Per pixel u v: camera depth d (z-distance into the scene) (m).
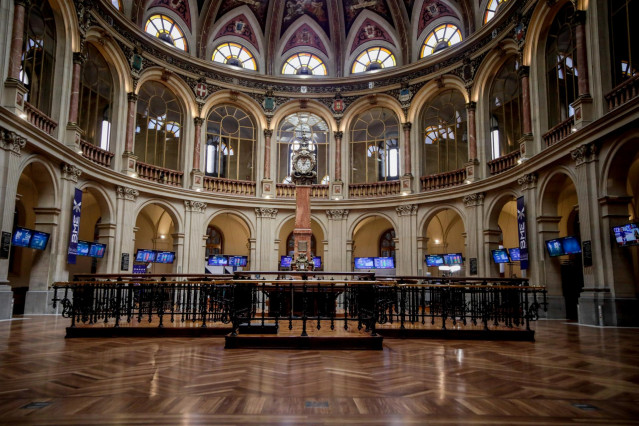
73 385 4.35
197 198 19.64
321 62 22.98
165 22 19.98
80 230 19.84
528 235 14.65
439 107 20.17
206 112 20.55
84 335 7.75
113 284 8.05
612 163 11.19
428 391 4.22
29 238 12.35
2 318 10.84
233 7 21.50
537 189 14.38
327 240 21.00
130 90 17.70
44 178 13.32
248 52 22.39
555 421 3.36
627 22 11.20
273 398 3.93
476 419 3.39
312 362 5.61
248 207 20.73
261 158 21.36
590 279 11.56
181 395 4.01
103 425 3.19
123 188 17.03
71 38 14.59
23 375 4.78
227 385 4.39
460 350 6.70
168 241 23.08
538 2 14.49
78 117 15.50
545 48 14.86
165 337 7.81
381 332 8.17
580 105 12.03
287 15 22.42
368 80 21.41
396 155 21.16
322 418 3.38
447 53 19.12
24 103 12.02
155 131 19.16
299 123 22.05
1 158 11.08
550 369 5.29
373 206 20.72
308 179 14.50
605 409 3.68
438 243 23.31
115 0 17.36
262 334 7.14
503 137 17.17
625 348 7.03
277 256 20.80
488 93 17.95
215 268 21.75
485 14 18.33
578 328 10.42
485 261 17.08
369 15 22.12
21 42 11.98
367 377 4.80
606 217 11.20
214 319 9.18
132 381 4.53
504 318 9.77
